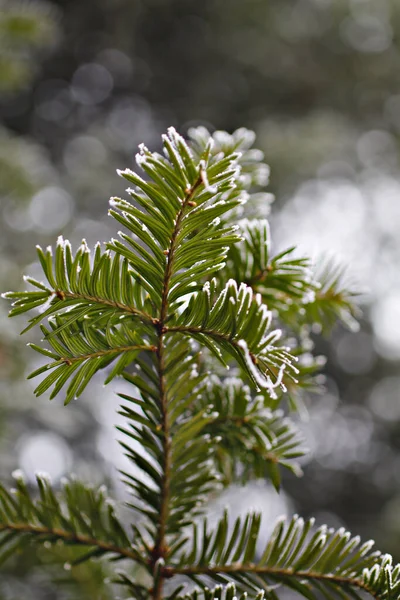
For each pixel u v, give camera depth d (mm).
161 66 3906
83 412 1940
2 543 560
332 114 3764
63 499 587
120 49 3754
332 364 3797
